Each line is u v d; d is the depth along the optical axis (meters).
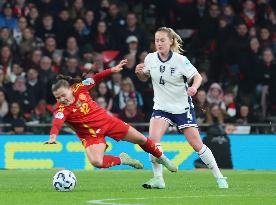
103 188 28.00
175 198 23.62
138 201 22.53
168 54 27.11
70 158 43.78
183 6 57.56
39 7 54.22
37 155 43.66
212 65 54.38
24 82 48.12
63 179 26.11
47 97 48.56
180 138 44.25
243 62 53.06
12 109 46.28
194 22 57.59
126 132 26.66
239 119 48.38
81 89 26.25
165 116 27.56
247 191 26.89
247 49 53.38
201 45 55.50
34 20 52.78
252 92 52.62
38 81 48.56
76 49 51.34
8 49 49.22
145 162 44.12
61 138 43.78
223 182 28.25
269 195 25.12
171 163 27.58
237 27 54.19
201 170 42.22
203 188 28.20
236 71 53.66
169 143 44.19
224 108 48.03
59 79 26.12
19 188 28.00
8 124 44.69
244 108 48.38
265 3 56.59
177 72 27.02
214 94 48.31
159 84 27.42
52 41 50.94
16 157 43.53
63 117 25.61
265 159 44.59
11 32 51.47
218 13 55.47
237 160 44.44
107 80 49.59
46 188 27.94
